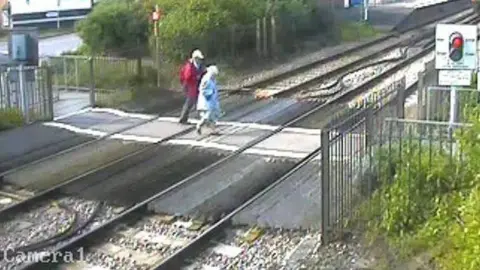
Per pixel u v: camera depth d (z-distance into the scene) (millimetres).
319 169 15500
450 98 15641
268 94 25312
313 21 41125
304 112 21859
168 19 29906
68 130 19594
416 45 39781
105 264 11219
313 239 11891
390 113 16047
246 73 30453
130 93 24828
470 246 9039
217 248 11875
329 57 34969
